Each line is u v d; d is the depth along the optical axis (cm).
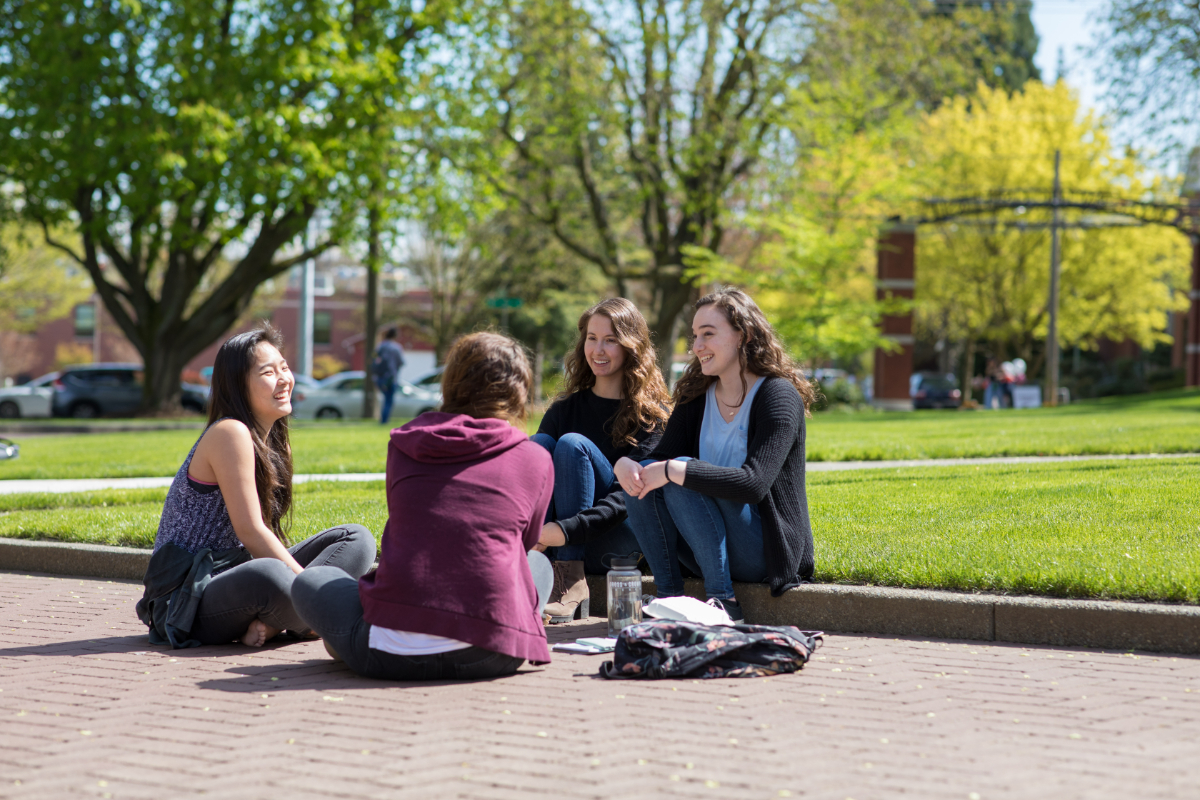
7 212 2406
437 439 404
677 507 482
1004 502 687
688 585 514
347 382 2997
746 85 2559
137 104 2162
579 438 516
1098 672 402
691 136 2533
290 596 444
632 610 468
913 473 912
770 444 475
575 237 3020
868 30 2453
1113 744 315
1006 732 328
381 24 2286
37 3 2139
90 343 6012
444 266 4394
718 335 488
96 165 2130
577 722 344
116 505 850
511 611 399
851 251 2694
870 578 501
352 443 1466
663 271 2655
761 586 496
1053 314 3091
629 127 2583
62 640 483
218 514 475
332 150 2194
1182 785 279
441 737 328
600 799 272
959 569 487
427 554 396
